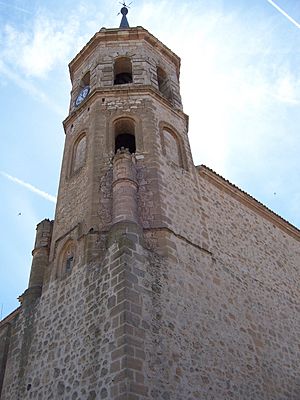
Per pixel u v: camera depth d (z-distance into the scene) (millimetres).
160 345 12641
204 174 20719
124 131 20969
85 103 22062
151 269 14219
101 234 15734
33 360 14781
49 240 19266
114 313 12781
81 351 13102
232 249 19016
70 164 20516
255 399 14461
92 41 25250
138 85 21922
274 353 16781
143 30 25297
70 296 14992
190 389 12555
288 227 24406
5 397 14828
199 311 14789
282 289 20266
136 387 11242
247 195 22406
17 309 19891
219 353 14367
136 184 16938
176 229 16625
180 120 22344
